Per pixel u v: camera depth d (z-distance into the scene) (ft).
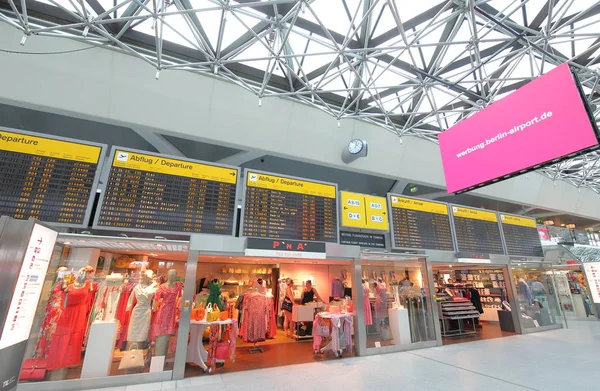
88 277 14.58
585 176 38.40
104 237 14.46
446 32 20.42
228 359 17.53
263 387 12.66
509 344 21.34
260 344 22.04
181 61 21.77
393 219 25.43
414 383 12.98
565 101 12.55
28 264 9.38
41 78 18.04
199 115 22.08
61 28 15.81
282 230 19.58
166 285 15.75
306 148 26.40
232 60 19.75
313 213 21.02
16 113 20.84
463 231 28.40
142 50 20.48
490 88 24.57
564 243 44.11
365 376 14.07
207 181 18.44
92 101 19.38
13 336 8.79
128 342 14.33
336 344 18.02
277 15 17.63
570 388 12.07
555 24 18.22
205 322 15.21
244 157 27.22
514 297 27.20
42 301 13.21
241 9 18.28
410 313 21.40
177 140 25.48
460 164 16.87
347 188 34.17
